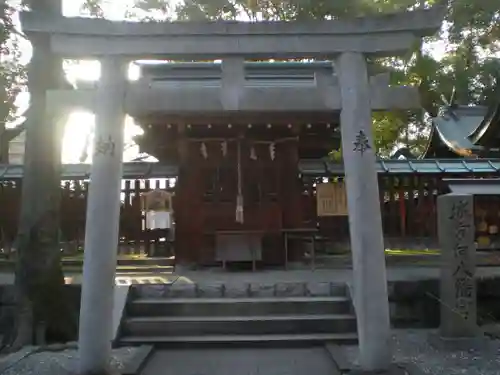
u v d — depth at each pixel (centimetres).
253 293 869
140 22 609
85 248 593
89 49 609
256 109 618
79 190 1462
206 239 1225
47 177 809
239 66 625
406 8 1223
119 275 1106
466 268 751
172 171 1270
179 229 1228
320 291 868
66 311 800
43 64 808
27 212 800
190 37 613
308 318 783
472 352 711
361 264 589
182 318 793
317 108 621
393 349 730
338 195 1219
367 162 604
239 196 1168
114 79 611
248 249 1196
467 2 1098
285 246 1185
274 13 1483
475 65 1290
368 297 582
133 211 1523
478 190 1180
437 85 1357
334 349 698
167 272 1166
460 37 1228
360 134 606
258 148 1236
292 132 1212
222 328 775
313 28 616
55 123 821
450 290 752
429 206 1465
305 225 1280
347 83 617
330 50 620
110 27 605
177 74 1192
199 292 865
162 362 671
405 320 874
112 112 605
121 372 600
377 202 602
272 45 617
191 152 1238
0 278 1045
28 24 600
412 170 1397
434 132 2470
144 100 614
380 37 618
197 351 726
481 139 1692
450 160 1456
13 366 653
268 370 630
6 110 1312
